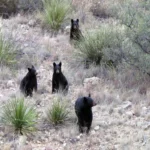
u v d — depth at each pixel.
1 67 38.03
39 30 50.06
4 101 31.38
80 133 27.34
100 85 35.12
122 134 27.33
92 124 28.36
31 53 42.59
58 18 51.31
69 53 43.19
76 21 45.84
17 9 55.75
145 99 32.34
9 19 53.59
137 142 26.17
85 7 58.25
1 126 27.45
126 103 31.64
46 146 25.73
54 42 46.16
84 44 41.19
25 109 27.41
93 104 26.42
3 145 25.48
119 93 33.53
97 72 38.25
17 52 41.44
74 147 25.88
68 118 28.89
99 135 27.20
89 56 40.62
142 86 34.31
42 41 45.94
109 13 57.31
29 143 26.14
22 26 50.56
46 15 51.59
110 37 41.03
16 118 27.02
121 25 44.94
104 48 39.41
